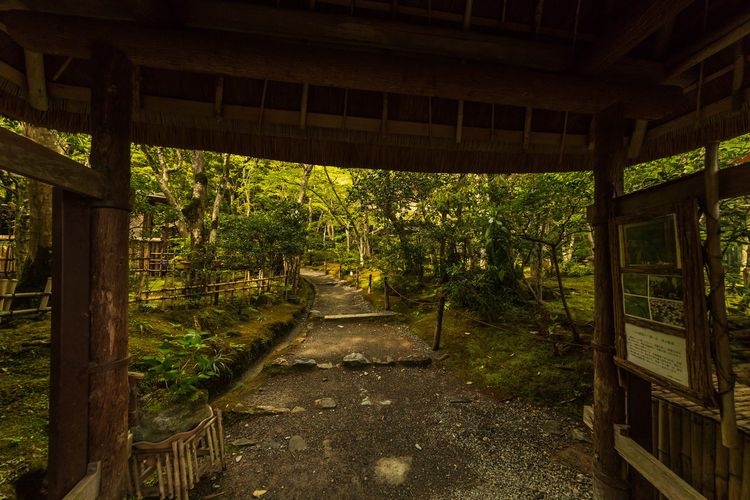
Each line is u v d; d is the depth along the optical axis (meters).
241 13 1.94
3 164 1.13
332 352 6.34
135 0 1.63
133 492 2.44
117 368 1.82
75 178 1.56
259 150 2.83
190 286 7.34
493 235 5.46
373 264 13.84
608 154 2.31
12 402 3.00
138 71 2.31
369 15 2.13
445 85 2.11
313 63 1.97
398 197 9.80
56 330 1.61
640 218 1.87
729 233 3.81
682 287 1.57
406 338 7.28
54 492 1.57
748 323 4.73
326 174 14.44
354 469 3.05
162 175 9.37
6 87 2.08
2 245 7.79
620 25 1.78
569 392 4.22
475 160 3.08
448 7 2.13
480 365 5.38
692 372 1.51
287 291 10.98
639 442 2.12
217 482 2.88
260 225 9.55
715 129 2.41
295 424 3.84
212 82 2.46
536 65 2.27
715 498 1.90
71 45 1.83
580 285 8.98
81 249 1.72
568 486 2.78
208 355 5.01
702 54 2.04
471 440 3.50
